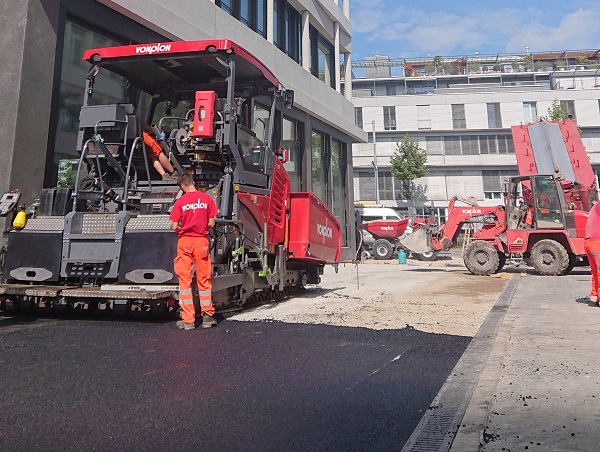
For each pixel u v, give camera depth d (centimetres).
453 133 4525
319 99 1873
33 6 793
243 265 625
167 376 333
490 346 436
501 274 1459
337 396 299
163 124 748
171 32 1082
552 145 1555
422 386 320
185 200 509
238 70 677
